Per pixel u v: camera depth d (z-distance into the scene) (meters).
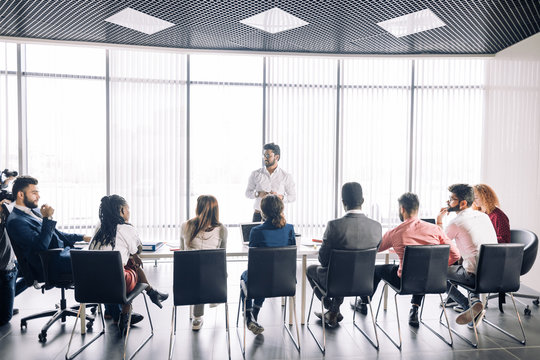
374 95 6.72
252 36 5.26
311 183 6.77
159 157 6.56
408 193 3.84
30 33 5.23
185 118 6.57
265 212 3.68
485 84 6.25
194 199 6.69
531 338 3.84
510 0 3.98
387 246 3.89
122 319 3.88
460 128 6.60
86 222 6.38
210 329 4.02
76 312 4.04
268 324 4.15
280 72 6.65
